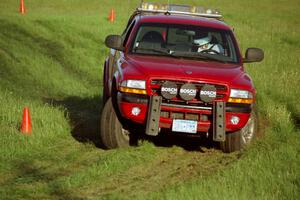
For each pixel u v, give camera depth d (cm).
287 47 4500
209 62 1875
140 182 1525
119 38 1917
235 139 1809
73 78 3291
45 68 3459
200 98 1698
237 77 1770
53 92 2947
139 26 1961
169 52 1891
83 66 3653
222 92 1723
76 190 1450
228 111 1730
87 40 4519
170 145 1914
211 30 1964
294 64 3647
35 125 2039
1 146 1781
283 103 2483
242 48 4278
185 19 2003
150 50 1897
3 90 2795
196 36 1939
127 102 1717
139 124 1819
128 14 6344
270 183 1449
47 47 4191
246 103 1742
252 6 8000
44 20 5234
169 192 1375
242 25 5688
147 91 1714
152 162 1705
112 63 2133
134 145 1872
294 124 2203
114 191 1447
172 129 1722
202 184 1427
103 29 4991
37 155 1777
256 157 1656
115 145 1812
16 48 4000
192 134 1814
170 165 1689
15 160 1719
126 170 1619
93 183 1503
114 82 1838
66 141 1955
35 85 3066
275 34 5203
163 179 1558
